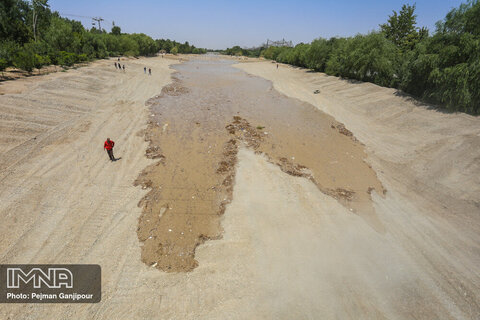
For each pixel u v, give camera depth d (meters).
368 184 12.46
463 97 17.58
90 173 11.93
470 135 15.15
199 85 36.09
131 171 12.47
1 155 11.81
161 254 7.96
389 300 6.89
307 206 10.58
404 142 16.72
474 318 6.48
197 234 8.84
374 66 29.94
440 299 6.96
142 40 76.38
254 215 9.88
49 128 15.52
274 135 18.22
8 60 24.20
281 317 6.34
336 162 14.60
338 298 6.88
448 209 10.57
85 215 9.25
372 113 22.75
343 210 10.48
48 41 39.84
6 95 17.22
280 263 7.89
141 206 10.03
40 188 10.28
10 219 8.52
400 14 42.75
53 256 7.54
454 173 12.50
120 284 6.94
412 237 9.17
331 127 20.28
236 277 7.38
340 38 45.28
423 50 21.33
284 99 29.47
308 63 50.50
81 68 34.28
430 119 18.59
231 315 6.34
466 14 18.34
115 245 8.14
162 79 37.75
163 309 6.39
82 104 20.64
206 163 13.71
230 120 21.03
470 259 8.26
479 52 17.02
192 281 7.19
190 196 10.85
